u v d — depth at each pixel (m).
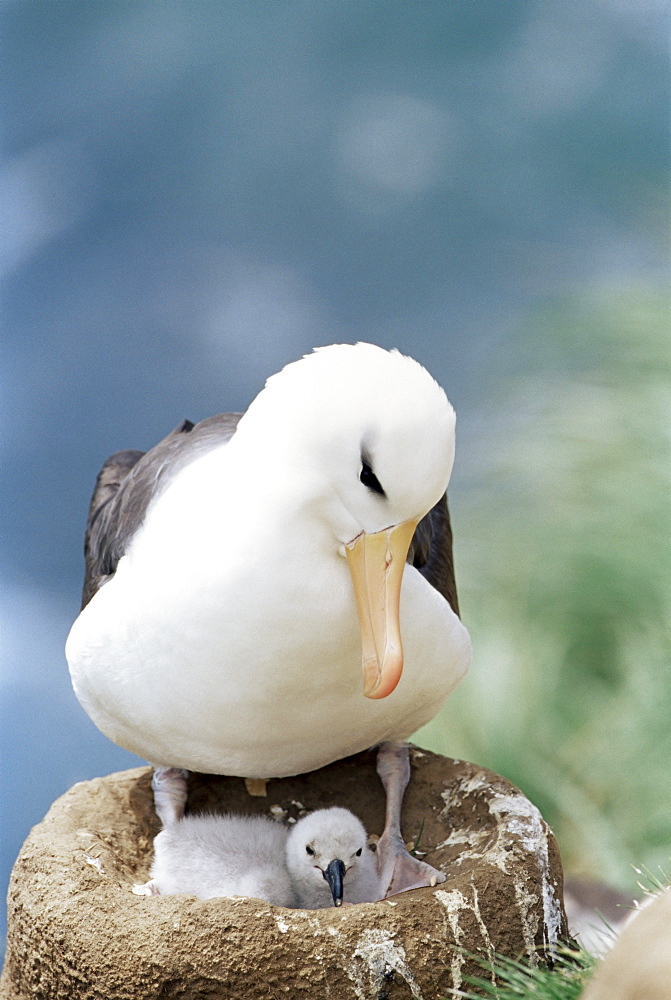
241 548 5.92
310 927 5.73
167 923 5.78
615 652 12.45
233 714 6.32
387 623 5.86
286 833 7.16
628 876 10.49
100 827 6.96
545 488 13.63
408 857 6.76
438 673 6.66
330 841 6.63
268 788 7.59
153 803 7.30
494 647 12.56
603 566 12.61
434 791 7.29
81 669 6.64
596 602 12.57
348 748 6.96
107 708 6.73
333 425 5.68
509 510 13.82
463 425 18.98
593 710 12.09
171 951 5.72
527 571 13.10
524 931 6.15
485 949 5.98
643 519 12.81
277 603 5.93
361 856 6.80
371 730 6.82
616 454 13.48
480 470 14.33
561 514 13.28
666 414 13.55
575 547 12.86
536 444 14.04
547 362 14.92
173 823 6.98
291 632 6.00
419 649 6.46
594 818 11.30
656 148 25.77
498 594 13.14
